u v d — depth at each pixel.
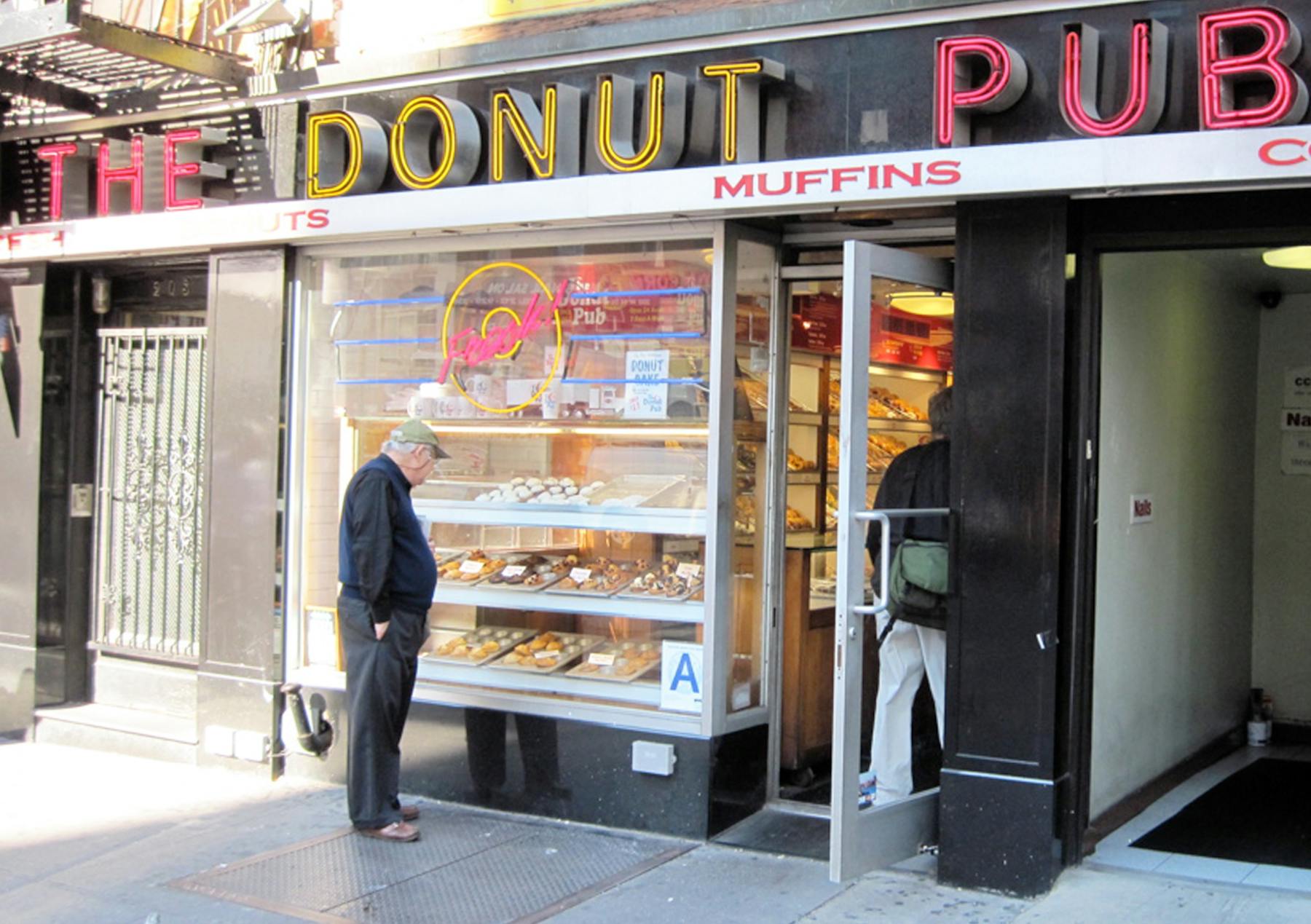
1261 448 8.06
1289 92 4.55
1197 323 7.02
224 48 7.27
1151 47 4.81
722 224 5.82
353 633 5.86
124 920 5.01
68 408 7.82
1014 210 5.12
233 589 6.96
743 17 5.66
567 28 6.22
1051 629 5.07
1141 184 4.79
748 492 6.10
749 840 5.80
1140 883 5.22
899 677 5.54
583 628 6.29
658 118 5.70
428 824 6.11
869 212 5.65
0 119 7.93
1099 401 5.48
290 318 6.88
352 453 6.89
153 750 7.25
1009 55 5.00
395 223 6.32
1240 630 7.91
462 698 6.38
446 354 6.66
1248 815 6.22
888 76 5.40
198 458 7.49
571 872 5.45
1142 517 6.32
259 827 6.08
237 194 7.03
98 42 6.34
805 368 6.52
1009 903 5.05
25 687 7.71
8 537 7.83
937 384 5.60
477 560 6.60
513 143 6.14
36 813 6.31
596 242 6.18
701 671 5.88
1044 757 5.09
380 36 6.73
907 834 5.49
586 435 6.31
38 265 7.71
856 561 5.14
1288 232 4.95
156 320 7.81
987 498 5.17
